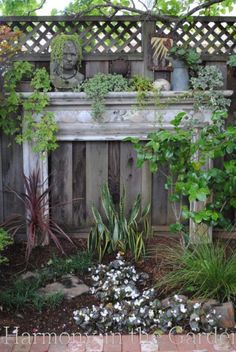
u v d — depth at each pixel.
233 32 3.63
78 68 3.55
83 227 3.80
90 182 3.76
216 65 3.64
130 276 3.06
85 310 2.59
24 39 3.59
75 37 3.45
